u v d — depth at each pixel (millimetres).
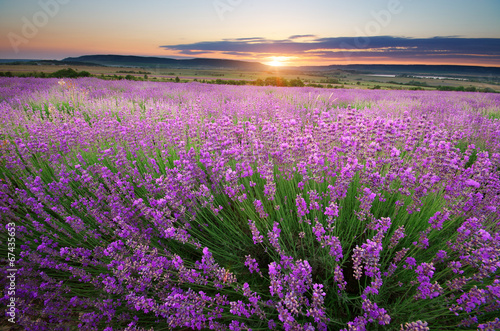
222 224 2672
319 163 2439
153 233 2617
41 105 8289
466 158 2619
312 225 2514
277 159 2926
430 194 2619
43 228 2596
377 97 13789
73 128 4102
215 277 1926
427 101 11508
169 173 2658
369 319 1529
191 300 1840
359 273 1712
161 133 4270
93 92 11953
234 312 1663
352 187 2854
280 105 7719
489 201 2350
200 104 6637
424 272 1657
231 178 2406
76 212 2945
